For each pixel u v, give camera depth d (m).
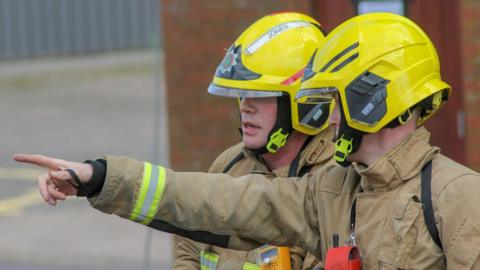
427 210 4.33
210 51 11.86
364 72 4.50
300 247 4.98
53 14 33.34
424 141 4.53
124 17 33.66
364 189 4.61
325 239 4.73
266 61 5.64
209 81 11.91
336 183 4.79
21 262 14.05
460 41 11.26
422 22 11.45
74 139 23.16
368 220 4.52
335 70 4.58
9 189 18.88
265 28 5.76
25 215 16.72
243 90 5.62
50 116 25.81
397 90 4.48
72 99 27.64
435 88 4.54
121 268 13.57
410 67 4.51
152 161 20.38
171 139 12.03
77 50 33.41
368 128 4.49
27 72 31.30
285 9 11.62
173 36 11.93
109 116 25.39
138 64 31.47
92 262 13.89
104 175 4.63
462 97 11.37
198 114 11.94
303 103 5.20
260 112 5.67
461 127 11.40
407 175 4.45
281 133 5.66
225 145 11.92
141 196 4.69
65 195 4.64
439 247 4.31
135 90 28.25
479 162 11.13
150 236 13.82
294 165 5.73
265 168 5.85
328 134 5.70
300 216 4.87
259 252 5.55
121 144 22.28
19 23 33.16
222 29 11.81
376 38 4.54
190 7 11.84
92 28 33.50
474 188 4.27
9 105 27.33
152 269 13.45
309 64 4.77
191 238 4.88
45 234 15.40
